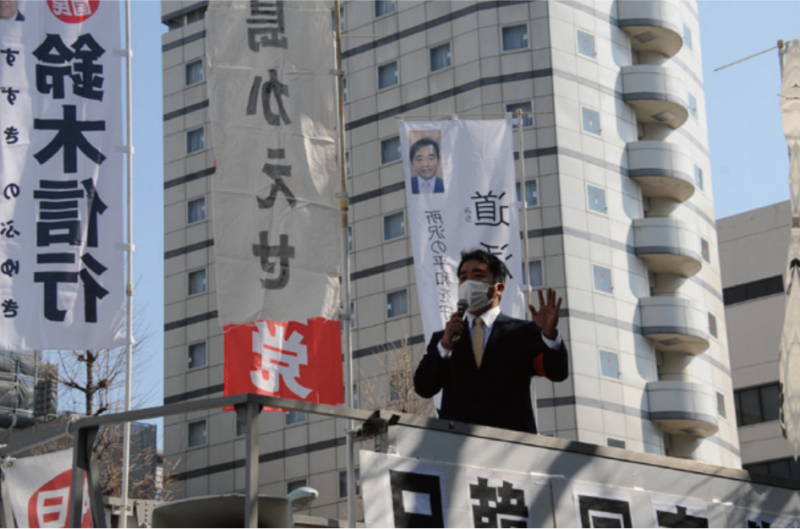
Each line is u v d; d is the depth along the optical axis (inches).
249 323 576.7
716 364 2110.0
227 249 562.9
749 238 2210.9
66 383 1393.9
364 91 2183.8
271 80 581.6
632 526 437.7
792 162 658.8
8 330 610.5
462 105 2079.2
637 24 2142.0
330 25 594.9
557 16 2084.2
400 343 2030.0
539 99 2046.0
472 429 409.1
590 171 2034.9
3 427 1724.9
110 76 647.1
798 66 679.1
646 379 1998.0
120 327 622.5
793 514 485.4
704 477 466.0
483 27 2087.8
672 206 2134.6
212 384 2210.9
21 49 640.4
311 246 570.6
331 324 594.9
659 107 2134.6
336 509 2033.7
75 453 399.5
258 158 573.0
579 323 1947.6
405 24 2165.4
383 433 393.7
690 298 2100.1
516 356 431.8
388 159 2133.4
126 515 713.6
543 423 1909.4
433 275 721.6
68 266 622.2
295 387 586.2
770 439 2108.8
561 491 423.8
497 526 404.2
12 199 624.1
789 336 621.3
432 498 393.4
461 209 733.3
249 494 357.4
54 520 514.0
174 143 2354.8
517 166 2027.6
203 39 2367.1
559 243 1977.1
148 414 386.6
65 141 634.2
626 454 445.7
